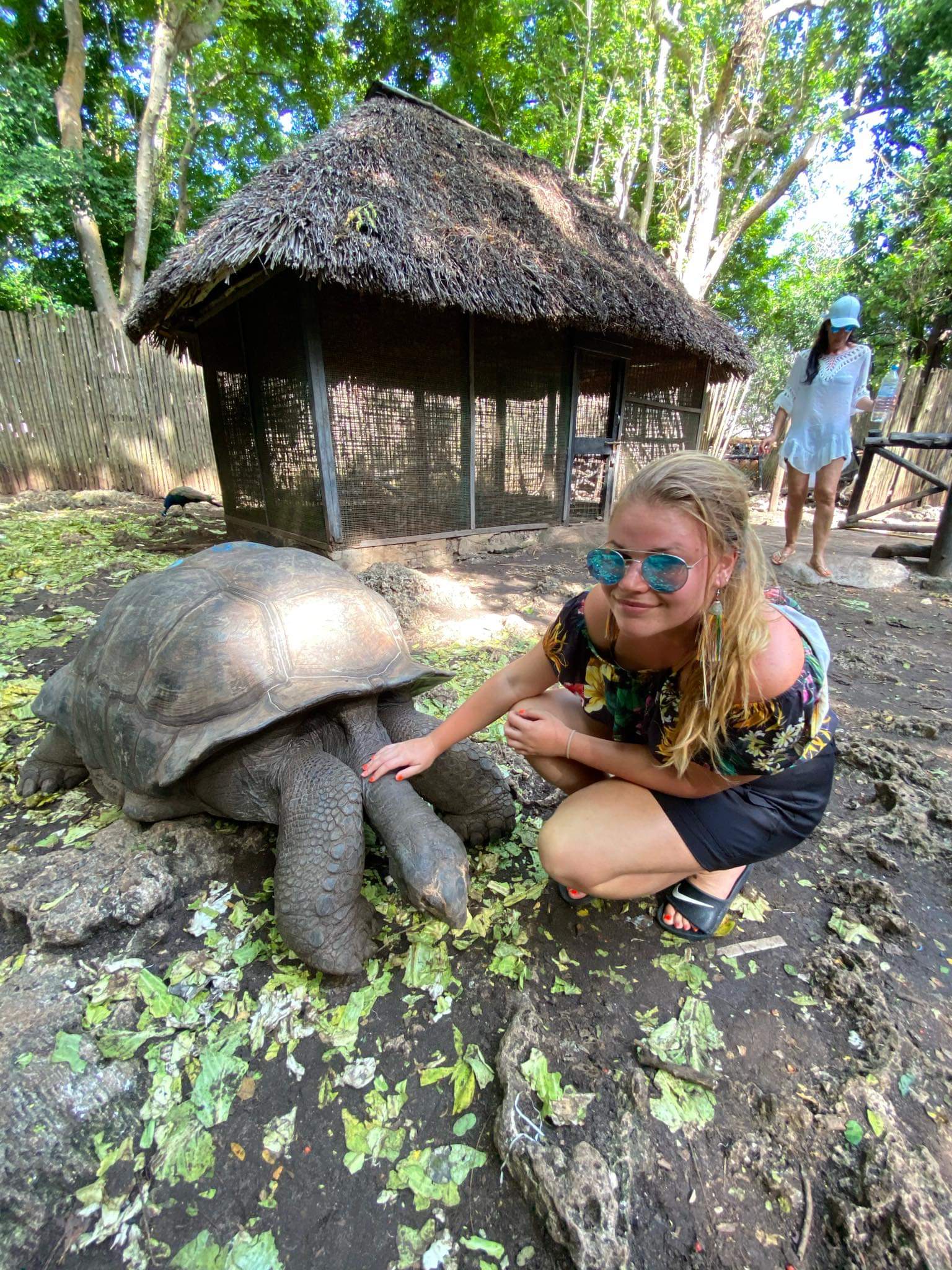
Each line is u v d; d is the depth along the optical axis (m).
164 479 8.39
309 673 1.53
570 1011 1.29
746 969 1.39
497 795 1.71
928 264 10.78
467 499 5.17
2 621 3.47
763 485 10.52
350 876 1.31
